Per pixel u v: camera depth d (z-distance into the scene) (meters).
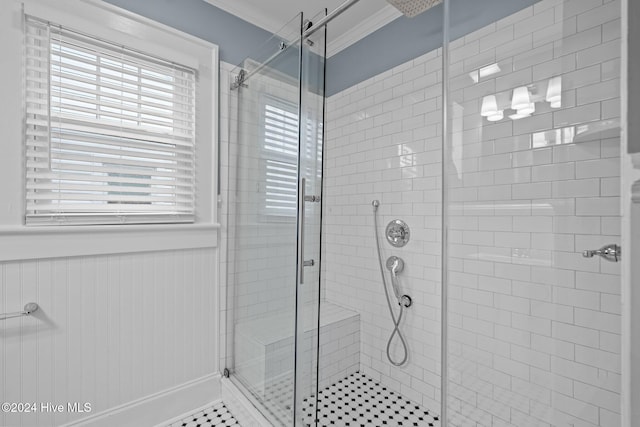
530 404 1.01
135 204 1.50
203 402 1.71
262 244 1.52
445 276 1.03
